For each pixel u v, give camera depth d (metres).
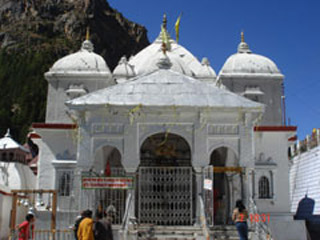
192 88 17.81
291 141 23.16
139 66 27.36
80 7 113.38
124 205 17.88
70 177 20.23
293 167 27.72
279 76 24.16
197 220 16.08
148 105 16.69
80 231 9.84
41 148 20.80
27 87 80.00
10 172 24.39
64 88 24.09
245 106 16.88
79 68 24.27
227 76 23.94
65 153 20.69
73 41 105.50
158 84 18.00
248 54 25.44
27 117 74.12
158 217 16.77
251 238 14.86
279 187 20.61
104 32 111.69
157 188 18.06
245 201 16.50
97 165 19.67
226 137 17.00
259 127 20.80
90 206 16.23
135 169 16.69
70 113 18.92
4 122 71.31
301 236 19.05
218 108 16.80
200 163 16.67
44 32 106.12
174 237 14.69
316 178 23.11
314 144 24.64
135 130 17.02
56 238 17.06
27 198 20.72
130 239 14.16
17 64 87.94
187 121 17.08
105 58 106.25
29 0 113.69
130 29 125.69
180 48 29.41
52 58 93.94
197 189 16.48
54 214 15.73
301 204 24.88
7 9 111.62
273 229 19.08
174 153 20.97
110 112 17.06
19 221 20.14
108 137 17.00
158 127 17.00
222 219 19.55
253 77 24.03
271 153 20.94
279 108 23.89
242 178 16.80
